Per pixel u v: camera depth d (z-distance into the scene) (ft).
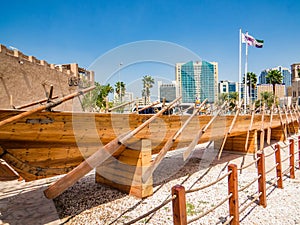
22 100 39.88
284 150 37.42
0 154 11.32
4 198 18.94
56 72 44.21
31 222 14.74
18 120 10.36
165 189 20.58
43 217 15.42
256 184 21.48
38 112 10.93
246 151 34.37
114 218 15.24
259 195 16.33
